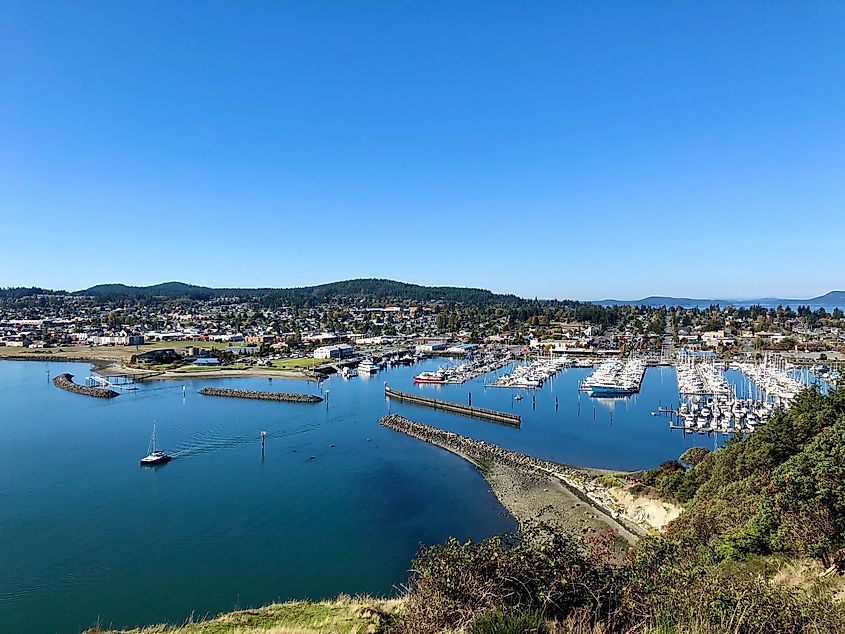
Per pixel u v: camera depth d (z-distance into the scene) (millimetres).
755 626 9391
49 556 35062
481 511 43469
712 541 20953
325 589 31453
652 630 9523
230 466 55438
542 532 13211
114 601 29844
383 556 35750
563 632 9781
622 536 36719
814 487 17172
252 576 32938
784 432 32281
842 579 13484
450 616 10781
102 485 49000
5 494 46406
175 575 32875
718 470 35344
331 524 40781
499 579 11070
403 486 49594
